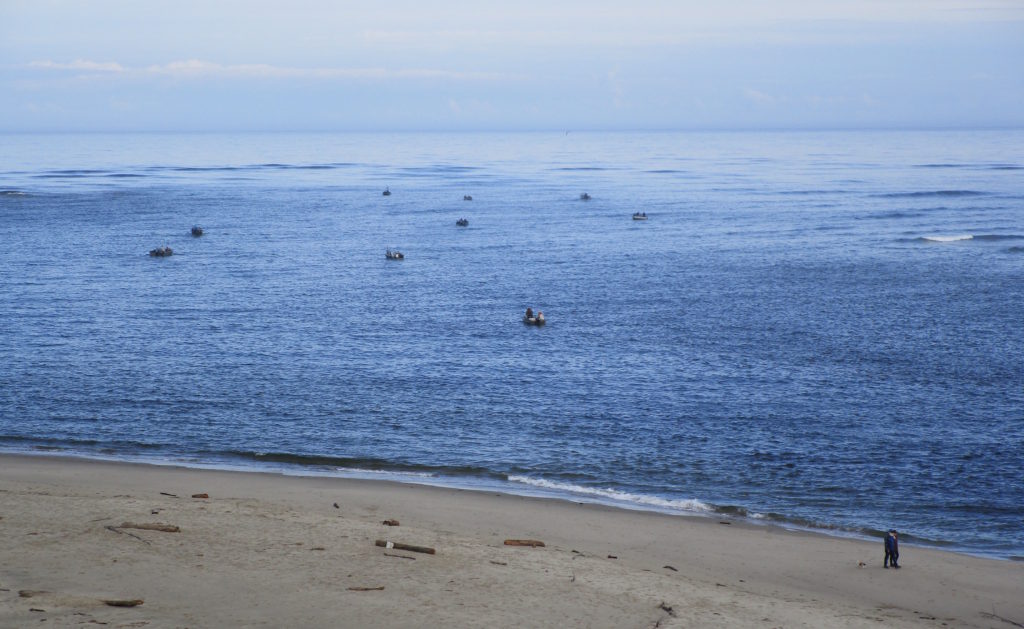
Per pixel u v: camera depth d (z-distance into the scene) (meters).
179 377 72.06
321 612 29.48
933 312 98.19
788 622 31.14
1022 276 120.88
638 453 55.59
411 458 54.38
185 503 41.97
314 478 49.78
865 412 63.75
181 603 29.70
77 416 61.47
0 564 32.62
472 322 96.25
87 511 39.53
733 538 42.03
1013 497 49.00
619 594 32.62
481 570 34.34
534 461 54.06
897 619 32.81
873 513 46.75
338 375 73.44
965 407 64.75
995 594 36.00
